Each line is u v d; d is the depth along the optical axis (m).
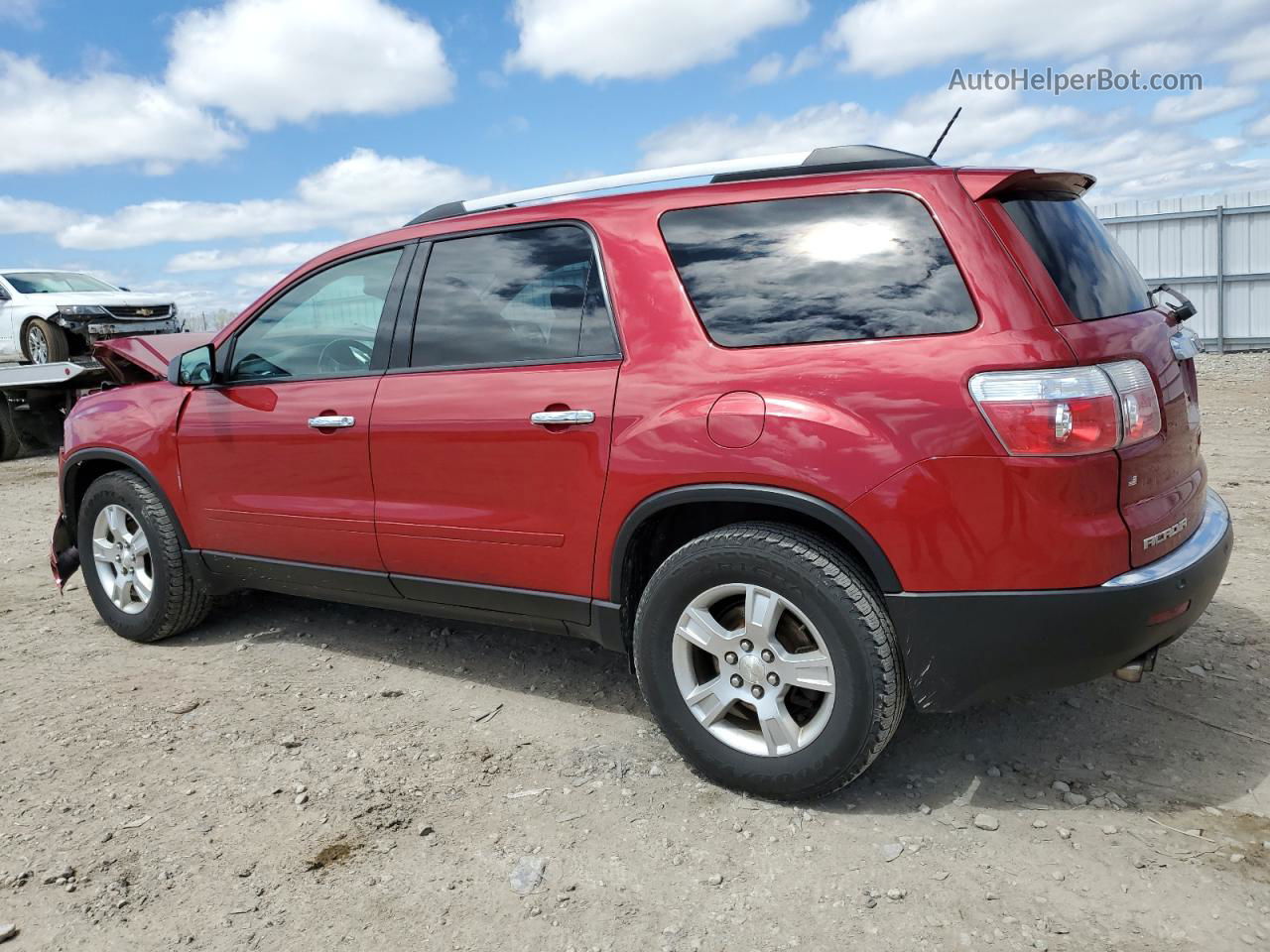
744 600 2.73
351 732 3.32
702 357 2.74
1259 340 17.27
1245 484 6.47
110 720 3.47
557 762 3.05
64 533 4.61
